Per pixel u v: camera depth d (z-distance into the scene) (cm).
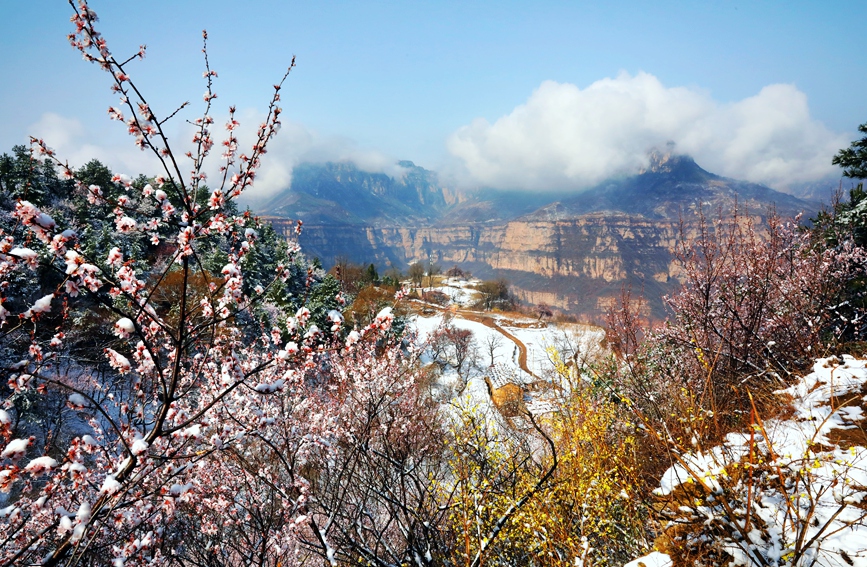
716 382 878
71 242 341
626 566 454
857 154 1652
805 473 432
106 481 344
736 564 402
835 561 359
